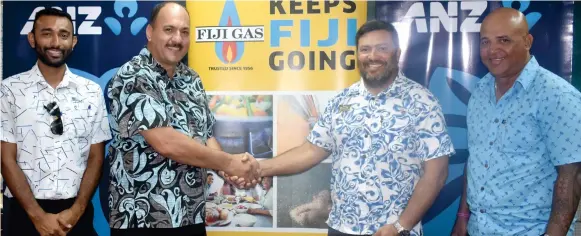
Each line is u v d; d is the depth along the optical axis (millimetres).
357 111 2332
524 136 2084
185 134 2203
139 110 2066
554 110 2000
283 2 2602
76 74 2641
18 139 2416
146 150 2125
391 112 2293
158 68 2199
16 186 2375
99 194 2637
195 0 2621
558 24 2506
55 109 2426
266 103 2617
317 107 2600
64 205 2420
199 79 2373
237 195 2633
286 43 2607
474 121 2262
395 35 2408
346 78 2590
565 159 1971
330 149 2500
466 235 2412
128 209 2121
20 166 2416
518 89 2119
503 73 2154
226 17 2619
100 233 2643
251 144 2619
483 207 2188
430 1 2557
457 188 2576
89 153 2502
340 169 2326
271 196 2623
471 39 2547
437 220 2596
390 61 2354
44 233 2373
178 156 2125
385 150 2258
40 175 2406
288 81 2609
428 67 2566
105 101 2639
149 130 2074
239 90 2625
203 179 2279
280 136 2611
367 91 2365
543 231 2090
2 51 2639
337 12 2586
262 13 2611
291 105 2609
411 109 2295
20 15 2639
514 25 2152
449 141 2301
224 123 2627
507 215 2133
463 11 2547
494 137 2158
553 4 2508
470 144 2281
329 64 2592
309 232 2611
